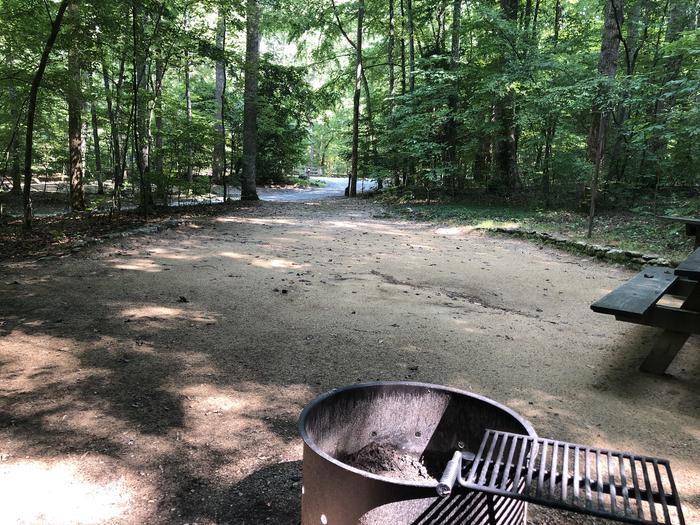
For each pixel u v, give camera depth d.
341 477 1.52
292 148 28.80
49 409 2.88
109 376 3.35
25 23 8.80
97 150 18.14
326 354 3.87
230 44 15.59
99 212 12.24
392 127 17.92
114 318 4.52
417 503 1.46
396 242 9.62
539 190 15.32
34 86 8.27
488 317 4.99
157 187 13.09
